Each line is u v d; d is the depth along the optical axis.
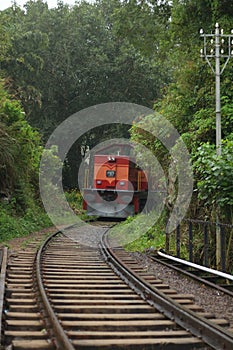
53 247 14.92
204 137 14.43
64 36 40.16
